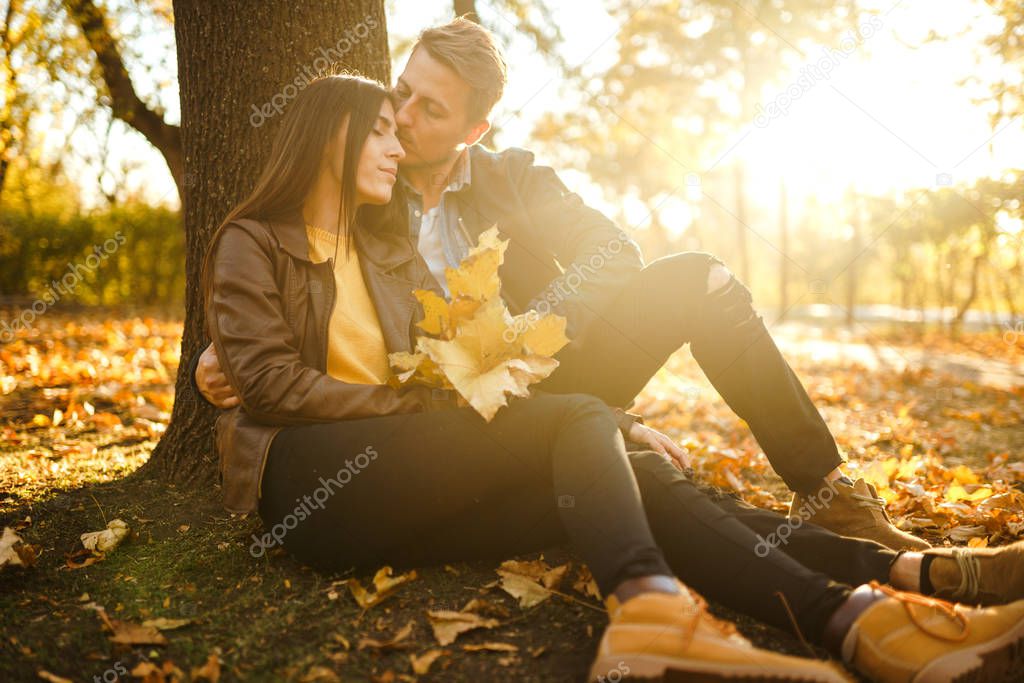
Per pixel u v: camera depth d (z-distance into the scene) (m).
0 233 11.08
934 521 2.43
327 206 1.88
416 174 2.12
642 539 1.36
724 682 1.24
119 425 3.44
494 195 2.20
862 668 1.37
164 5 5.01
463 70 2.00
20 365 4.91
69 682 1.41
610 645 1.27
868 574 1.60
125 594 1.75
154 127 4.60
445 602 1.72
